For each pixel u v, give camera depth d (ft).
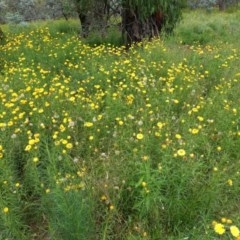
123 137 13.58
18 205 11.09
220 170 11.78
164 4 30.99
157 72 21.99
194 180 10.77
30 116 16.16
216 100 17.65
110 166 11.84
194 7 75.25
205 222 9.82
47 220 10.68
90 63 23.88
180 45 31.19
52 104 16.34
